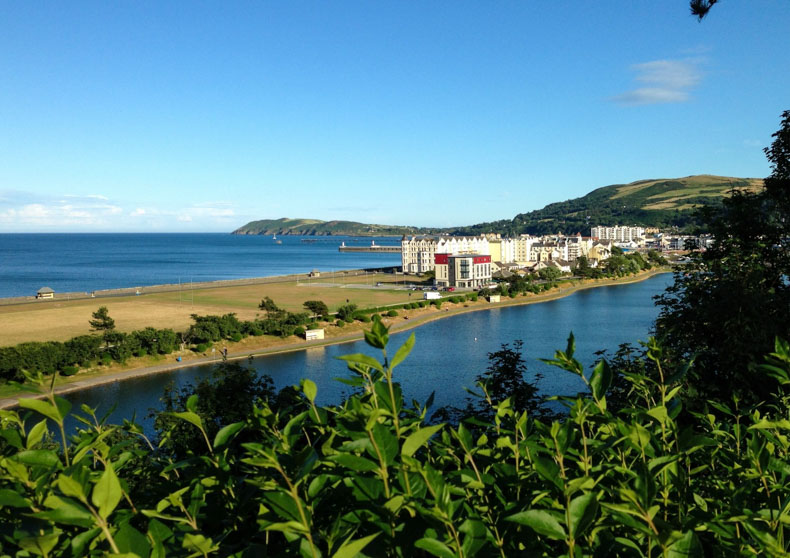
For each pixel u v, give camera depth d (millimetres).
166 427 3684
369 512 1888
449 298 89500
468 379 40844
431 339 58625
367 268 174125
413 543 1895
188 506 2307
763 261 12531
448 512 1743
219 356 51938
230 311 77375
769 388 4617
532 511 1757
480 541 1776
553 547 2092
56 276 140625
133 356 48812
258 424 2598
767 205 12805
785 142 13109
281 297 94438
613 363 8438
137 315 73500
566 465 2668
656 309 78562
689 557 1744
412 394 36812
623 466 2371
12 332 61500
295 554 1863
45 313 75188
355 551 1603
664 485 2248
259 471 2309
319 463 2211
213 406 11516
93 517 1637
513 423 2969
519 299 92000
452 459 2701
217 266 181125
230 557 1940
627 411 2357
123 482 2232
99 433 2600
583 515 1754
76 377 43844
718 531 1935
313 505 1901
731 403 8047
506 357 12203
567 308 81812
